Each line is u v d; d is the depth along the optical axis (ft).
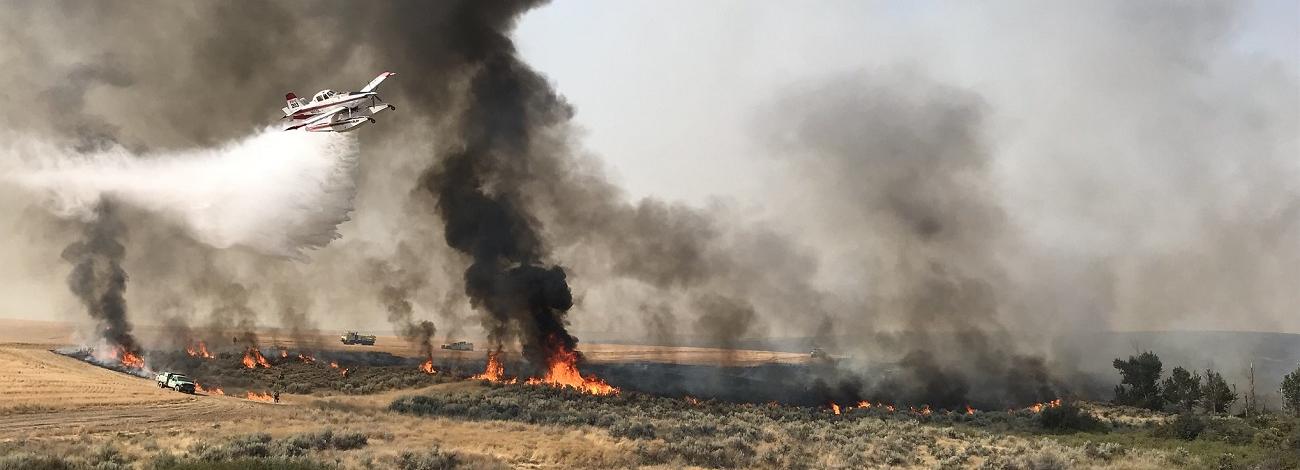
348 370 257.34
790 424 184.96
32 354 222.07
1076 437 168.76
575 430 154.92
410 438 135.23
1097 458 137.59
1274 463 127.24
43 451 103.76
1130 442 157.17
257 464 99.19
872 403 253.65
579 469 117.60
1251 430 158.81
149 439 119.55
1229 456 133.18
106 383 187.11
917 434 167.43
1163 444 153.99
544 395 219.61
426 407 185.47
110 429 129.29
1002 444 156.15
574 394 224.94
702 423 168.25
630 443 138.21
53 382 176.86
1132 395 246.06
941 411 241.35
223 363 258.57
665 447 133.59
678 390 252.62
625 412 197.36
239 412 158.71
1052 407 188.55
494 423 163.12
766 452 133.39
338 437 125.29
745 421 191.62
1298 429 148.77
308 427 142.41
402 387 236.02
